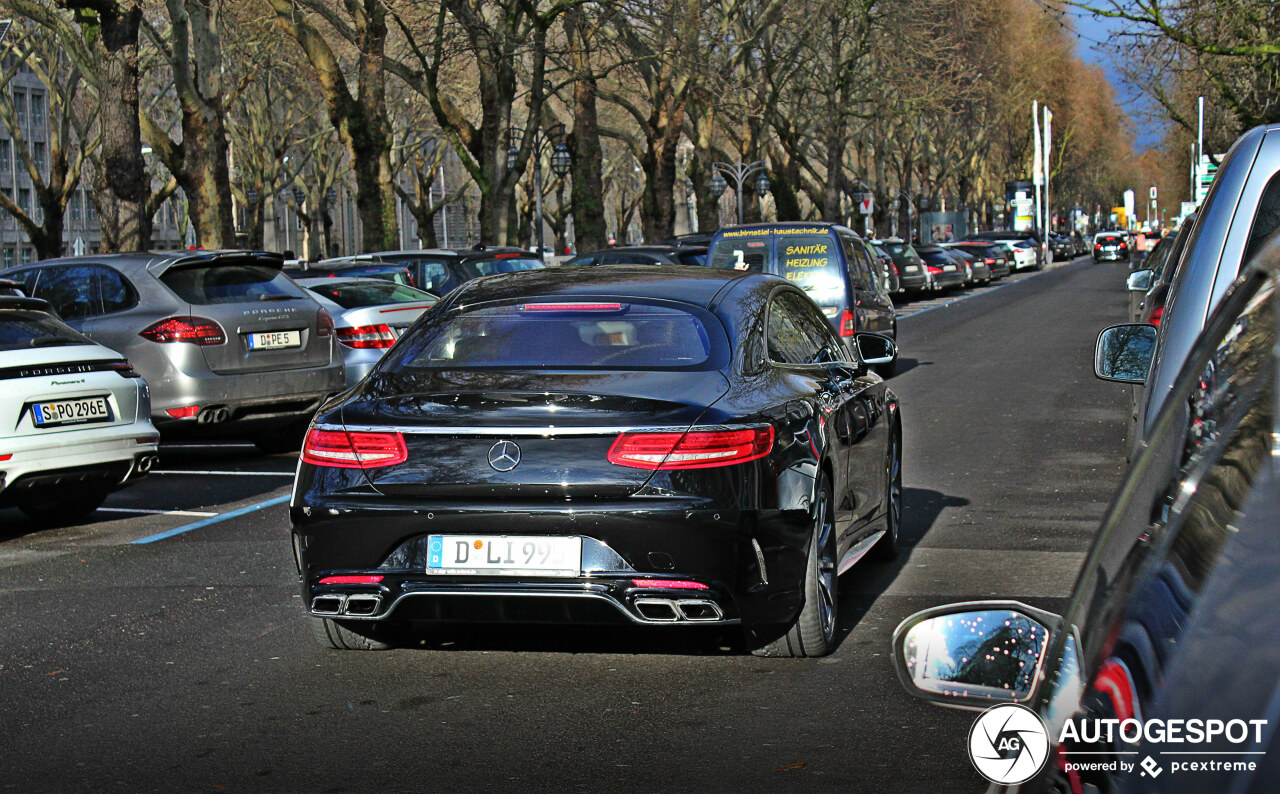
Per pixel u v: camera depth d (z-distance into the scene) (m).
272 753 4.39
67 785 4.13
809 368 6.04
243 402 11.57
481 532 4.88
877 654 5.44
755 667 5.29
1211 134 51.44
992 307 36.31
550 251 75.06
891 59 47.41
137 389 9.30
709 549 4.80
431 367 5.34
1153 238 66.19
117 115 21.48
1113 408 13.97
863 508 6.41
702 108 46.25
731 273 6.21
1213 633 1.22
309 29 28.81
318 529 5.06
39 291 11.88
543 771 4.18
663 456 4.82
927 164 76.50
